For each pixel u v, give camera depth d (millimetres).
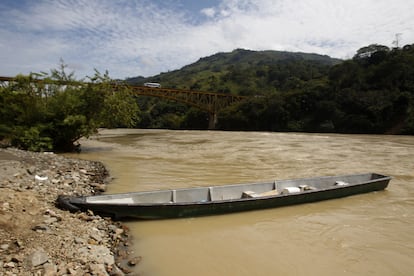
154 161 16766
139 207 6734
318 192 8664
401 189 10609
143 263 5074
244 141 32062
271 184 9469
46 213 5988
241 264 5211
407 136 41281
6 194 6383
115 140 33062
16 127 16344
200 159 17844
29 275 3936
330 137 38438
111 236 5828
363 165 16031
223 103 75812
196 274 4828
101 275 4238
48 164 11703
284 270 5047
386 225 7145
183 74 170625
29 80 17969
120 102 19500
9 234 4812
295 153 21188
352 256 5590
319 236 6469
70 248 4832
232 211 7602
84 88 18734
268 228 6855
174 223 6910
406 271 5113
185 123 80188
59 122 17875
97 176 11430
